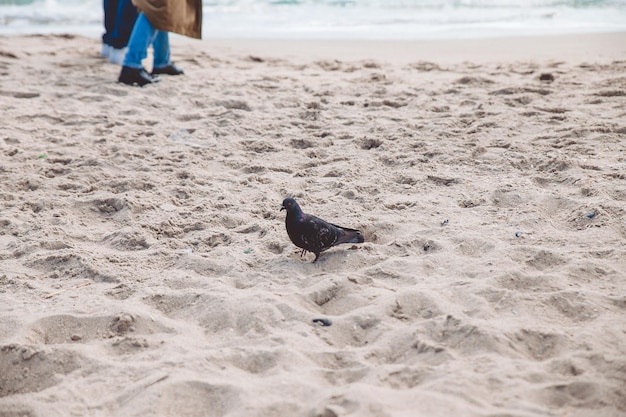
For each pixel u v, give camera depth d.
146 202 7.29
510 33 19.28
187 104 11.45
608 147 8.53
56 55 15.70
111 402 4.07
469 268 5.53
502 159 8.17
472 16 23.56
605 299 4.95
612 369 4.08
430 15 24.25
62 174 8.35
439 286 5.26
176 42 18.30
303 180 7.90
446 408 3.74
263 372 4.32
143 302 5.27
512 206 6.88
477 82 12.48
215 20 24.16
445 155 8.45
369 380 4.10
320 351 4.50
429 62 14.74
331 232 5.66
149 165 8.51
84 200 7.34
